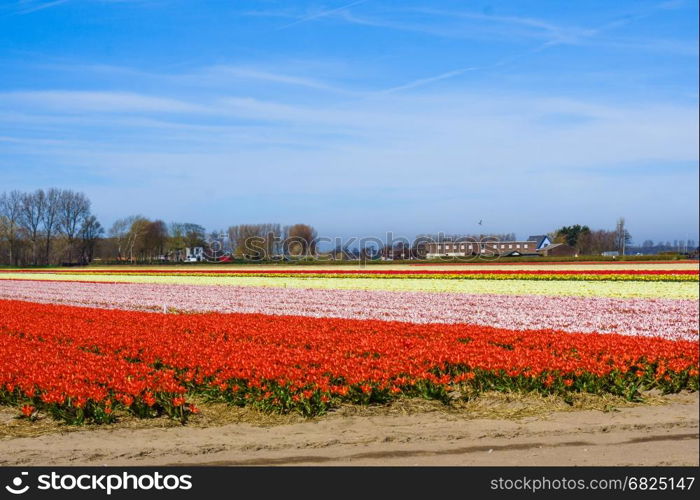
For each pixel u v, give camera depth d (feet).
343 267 299.99
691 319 97.60
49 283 216.13
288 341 66.28
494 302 127.44
